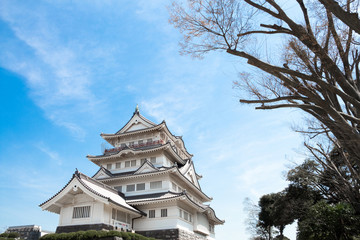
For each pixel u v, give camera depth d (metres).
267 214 55.91
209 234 43.00
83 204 28.91
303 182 37.75
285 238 60.72
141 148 41.16
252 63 11.34
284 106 11.91
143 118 46.84
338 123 10.88
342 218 24.92
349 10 10.35
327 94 11.20
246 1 11.10
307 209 34.88
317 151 25.92
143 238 26.50
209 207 40.53
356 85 12.77
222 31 11.38
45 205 28.59
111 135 46.44
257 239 62.97
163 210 32.78
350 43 12.35
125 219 31.45
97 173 39.84
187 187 41.53
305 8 11.30
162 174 35.91
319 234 25.58
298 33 10.55
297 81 12.36
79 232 23.86
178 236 30.41
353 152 12.48
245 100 12.72
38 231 32.56
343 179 24.30
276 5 10.47
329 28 11.83
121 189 37.53
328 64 10.84
